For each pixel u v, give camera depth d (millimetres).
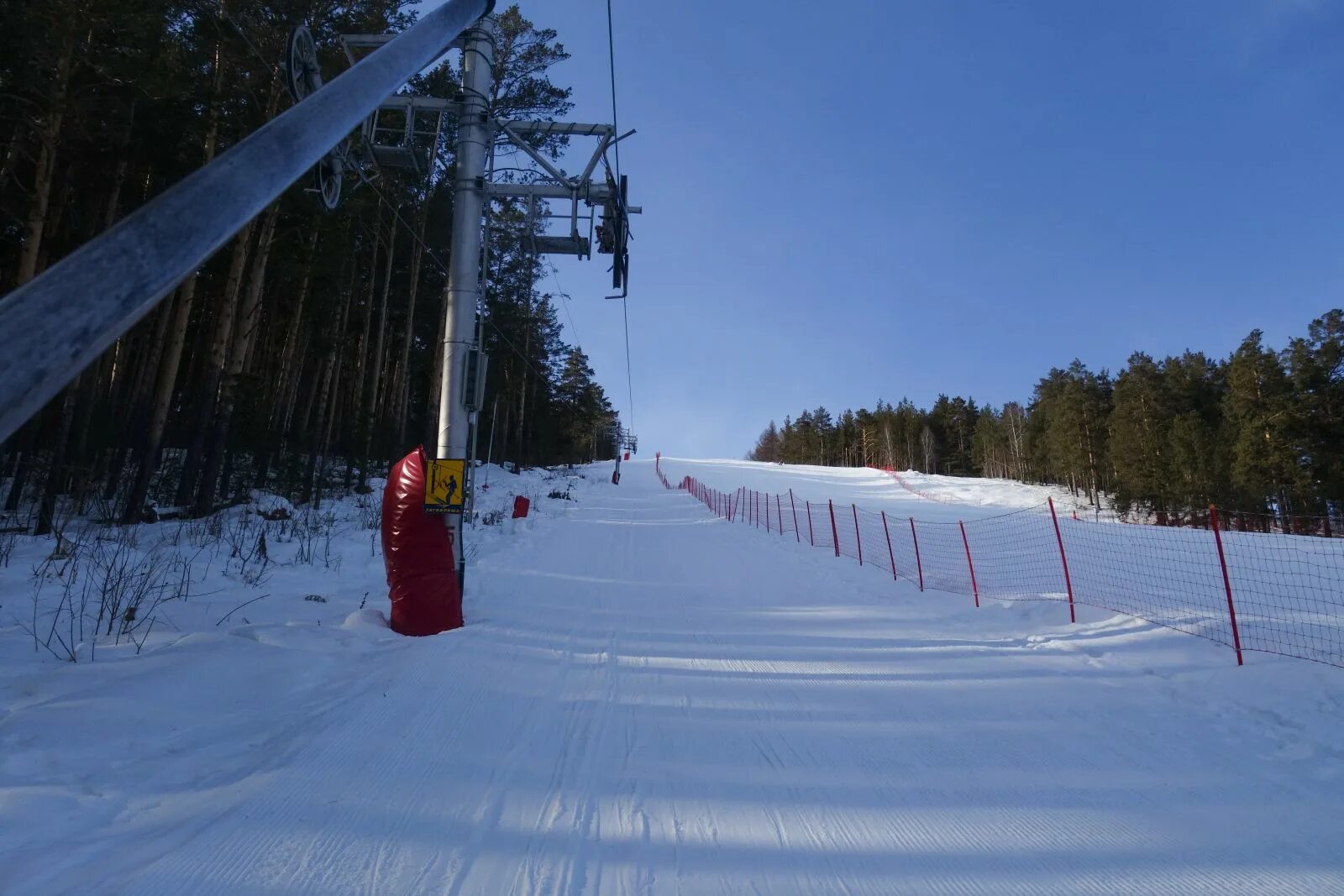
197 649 5035
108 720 3816
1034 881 2773
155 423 13844
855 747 4125
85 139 13984
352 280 23016
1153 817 3318
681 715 4594
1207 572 11609
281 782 3352
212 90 14164
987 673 5738
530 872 2697
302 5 13352
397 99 9000
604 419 88062
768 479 54250
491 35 8773
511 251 31344
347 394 31672
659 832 3062
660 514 25984
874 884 2715
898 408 108875
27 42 10758
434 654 5648
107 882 2510
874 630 7367
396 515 6652
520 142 9773
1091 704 4961
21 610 5961
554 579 10117
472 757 3768
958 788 3605
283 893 2498
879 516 24688
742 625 7535
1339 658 5625
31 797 2980
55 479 11609
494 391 33531
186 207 1516
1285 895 2705
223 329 15438
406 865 2709
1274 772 3822
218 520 12555
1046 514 25250
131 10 11406
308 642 5602
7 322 1170
